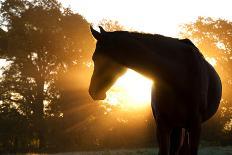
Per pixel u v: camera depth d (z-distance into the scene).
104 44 6.11
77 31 49.66
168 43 6.43
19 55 47.84
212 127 43.56
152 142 44.78
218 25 60.03
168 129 6.62
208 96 7.05
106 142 47.28
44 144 46.50
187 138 7.27
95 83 6.16
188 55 6.52
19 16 49.34
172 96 6.39
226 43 59.47
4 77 48.75
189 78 6.45
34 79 49.09
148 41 6.28
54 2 50.53
